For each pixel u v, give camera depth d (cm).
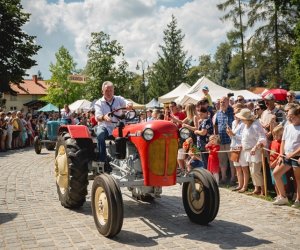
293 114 628
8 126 1823
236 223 552
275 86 3275
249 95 1723
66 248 457
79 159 608
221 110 882
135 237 495
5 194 769
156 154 516
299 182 633
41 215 606
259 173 729
